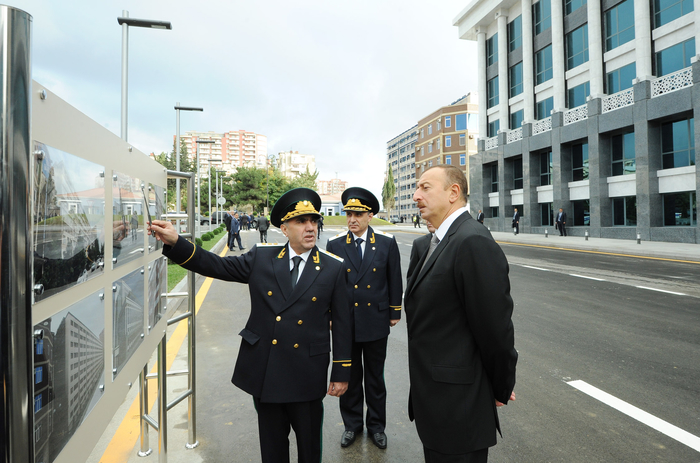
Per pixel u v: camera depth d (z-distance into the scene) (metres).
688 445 2.80
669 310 6.50
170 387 3.82
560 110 24.06
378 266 3.07
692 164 17.67
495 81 31.03
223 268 2.14
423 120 66.44
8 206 0.81
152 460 2.63
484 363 1.71
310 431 2.11
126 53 6.95
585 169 23.36
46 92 1.00
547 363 4.34
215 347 4.91
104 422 1.46
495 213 31.11
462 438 1.67
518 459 2.64
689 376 3.98
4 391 0.82
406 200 94.88
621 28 20.91
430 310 1.75
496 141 30.17
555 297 7.49
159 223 2.01
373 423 2.91
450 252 1.71
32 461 0.86
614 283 8.85
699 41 17.23
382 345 2.96
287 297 2.11
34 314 0.95
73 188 1.18
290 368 2.04
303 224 2.13
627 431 2.99
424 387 1.75
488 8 29.95
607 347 4.82
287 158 151.38
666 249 14.58
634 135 20.19
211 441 2.87
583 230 22.83
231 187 68.19
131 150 1.76
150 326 2.08
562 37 24.39
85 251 1.27
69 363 1.17
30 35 0.86
